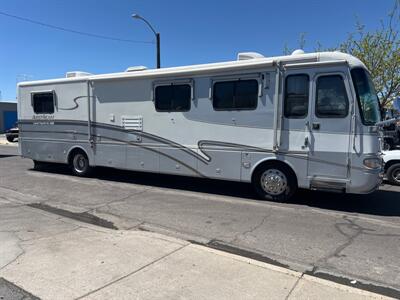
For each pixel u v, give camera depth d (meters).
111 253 4.04
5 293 3.15
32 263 3.77
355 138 5.98
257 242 4.73
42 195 7.46
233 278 3.43
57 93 9.68
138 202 6.87
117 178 9.49
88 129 9.17
